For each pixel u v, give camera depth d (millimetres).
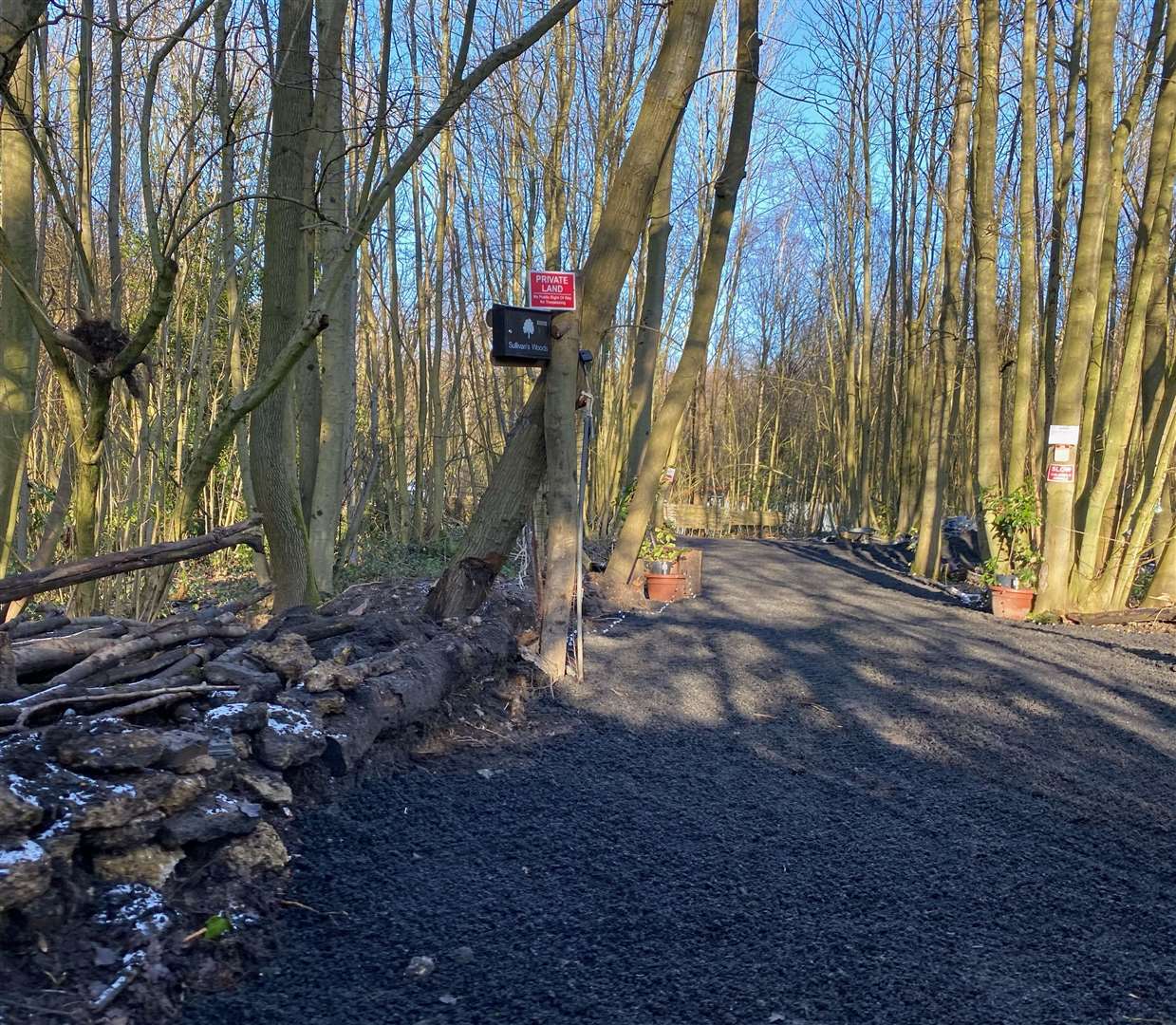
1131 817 4039
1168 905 3211
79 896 2426
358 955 2656
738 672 6676
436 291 14203
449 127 11641
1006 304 19781
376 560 12383
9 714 2750
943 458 14914
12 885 2178
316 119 5434
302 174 5508
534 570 6398
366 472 12703
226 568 12711
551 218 11867
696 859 3453
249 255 6324
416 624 5238
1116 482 10609
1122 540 10328
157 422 6461
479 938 2795
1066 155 12281
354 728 3779
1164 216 9852
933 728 5348
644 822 3799
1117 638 8828
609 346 17422
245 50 5180
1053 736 5211
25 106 4344
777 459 37438
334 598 7348
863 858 3527
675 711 5531
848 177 23453
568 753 4652
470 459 14891
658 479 10469
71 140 5887
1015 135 16641
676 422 10391
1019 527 10492
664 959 2727
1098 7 9383
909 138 20344
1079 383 10008
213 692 3418
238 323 8359
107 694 3055
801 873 3371
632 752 4734
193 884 2721
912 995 2574
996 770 4641
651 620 9062
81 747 2654
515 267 13539
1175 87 9875
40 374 7316
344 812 3562
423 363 14164
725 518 31328
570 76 11625
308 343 4402
